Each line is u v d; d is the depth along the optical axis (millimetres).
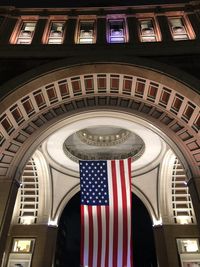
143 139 27234
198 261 25422
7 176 17312
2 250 15195
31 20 22234
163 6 22125
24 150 18062
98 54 17609
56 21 22250
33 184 30016
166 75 16344
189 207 29141
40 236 27672
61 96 18828
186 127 17234
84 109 19344
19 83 16391
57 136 26578
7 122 16938
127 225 18969
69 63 17219
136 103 19188
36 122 18875
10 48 18172
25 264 26109
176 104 17359
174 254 25938
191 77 16031
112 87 18891
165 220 28188
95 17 22141
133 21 21391
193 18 20844
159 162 29766
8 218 16250
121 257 18219
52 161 30078
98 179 20156
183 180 29312
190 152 16922
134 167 30875
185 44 17766
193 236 27000
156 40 19812
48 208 29328
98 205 19516
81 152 32125
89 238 18797
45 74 16906
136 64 16891
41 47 18297
